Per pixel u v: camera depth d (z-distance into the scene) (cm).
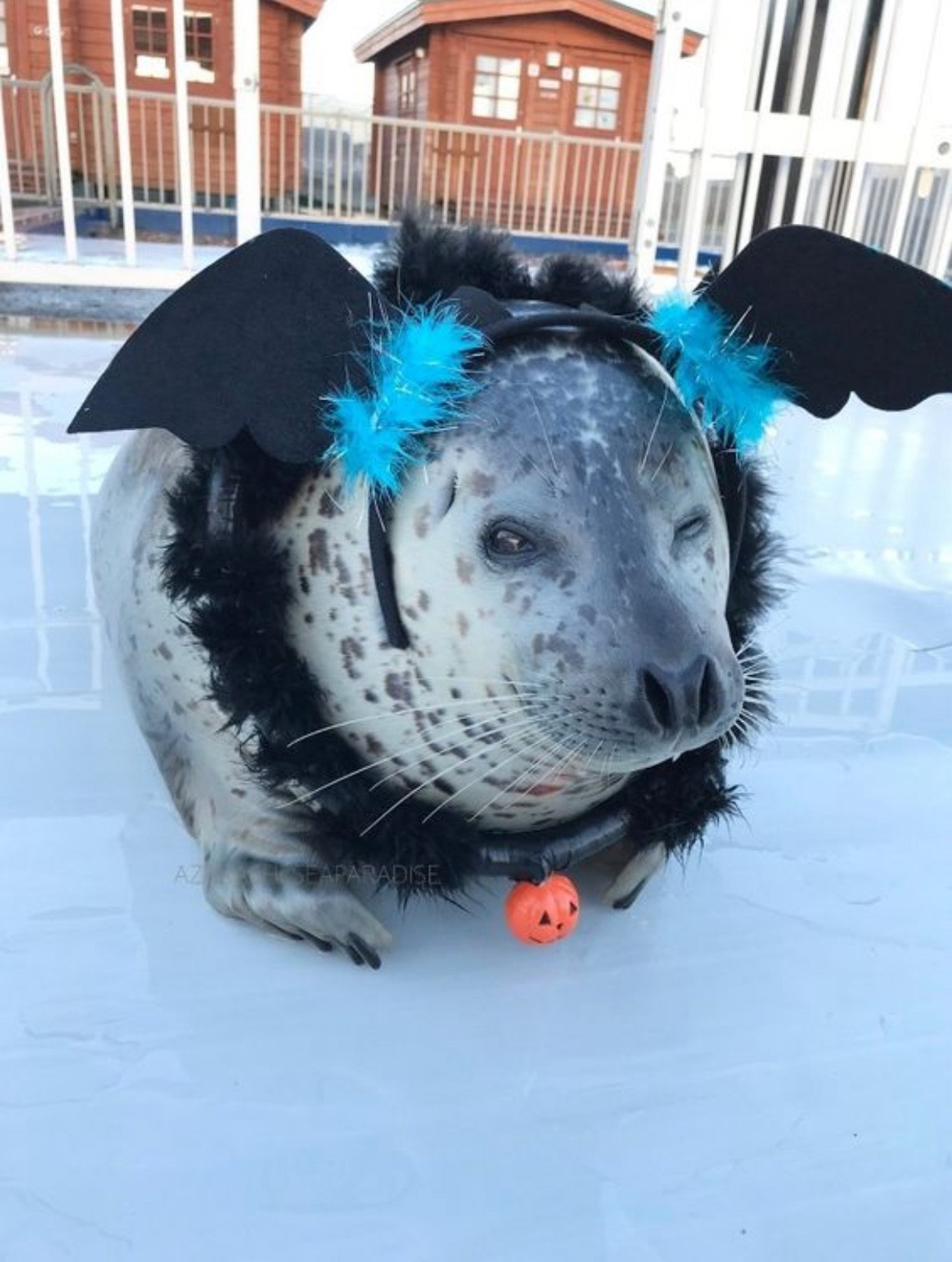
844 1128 43
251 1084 43
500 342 45
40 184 418
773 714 70
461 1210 38
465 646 43
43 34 504
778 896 57
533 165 529
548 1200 39
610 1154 41
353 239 393
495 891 55
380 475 42
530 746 44
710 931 54
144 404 41
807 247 48
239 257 41
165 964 49
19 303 201
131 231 202
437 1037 46
